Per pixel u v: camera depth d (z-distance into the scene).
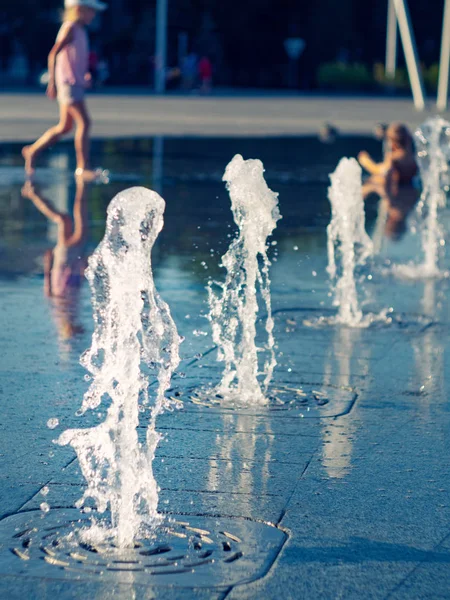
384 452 5.38
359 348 7.68
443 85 59.09
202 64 70.12
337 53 87.94
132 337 4.58
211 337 7.84
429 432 5.73
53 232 12.88
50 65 18.09
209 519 4.44
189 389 6.45
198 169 20.67
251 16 84.38
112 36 81.25
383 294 9.87
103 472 4.85
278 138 29.78
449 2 59.16
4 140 26.19
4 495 4.68
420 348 7.72
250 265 6.89
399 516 4.52
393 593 3.78
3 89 61.16
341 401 6.30
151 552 4.09
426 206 17.30
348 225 9.70
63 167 20.59
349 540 4.25
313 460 5.23
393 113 46.59
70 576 3.86
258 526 4.38
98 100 49.88
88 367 4.89
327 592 3.78
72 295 9.25
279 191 17.97
